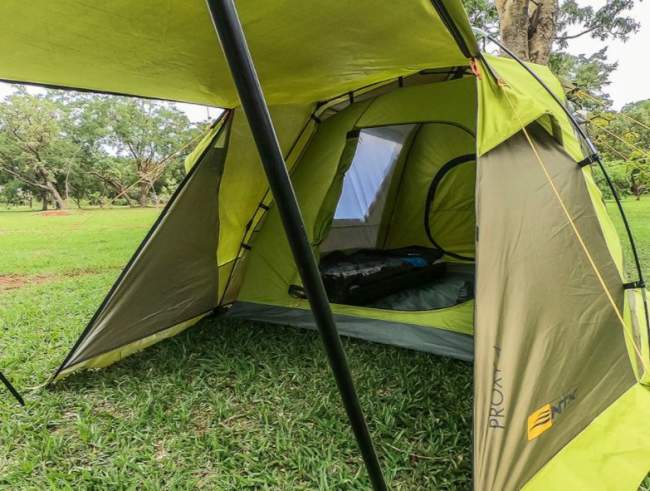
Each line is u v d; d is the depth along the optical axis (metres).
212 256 2.88
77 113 24.62
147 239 2.47
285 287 2.88
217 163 2.60
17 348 2.83
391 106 2.89
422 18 1.50
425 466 1.58
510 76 2.13
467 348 2.35
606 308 1.85
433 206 3.99
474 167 3.73
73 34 1.48
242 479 1.56
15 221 14.75
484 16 11.40
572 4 13.41
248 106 0.75
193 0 1.32
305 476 1.58
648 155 3.79
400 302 2.92
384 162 3.87
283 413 2.00
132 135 25.50
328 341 0.88
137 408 2.06
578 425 1.49
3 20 1.34
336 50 1.82
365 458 1.01
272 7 1.42
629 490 1.31
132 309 2.54
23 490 1.55
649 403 1.71
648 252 5.03
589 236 1.98
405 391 2.14
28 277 5.39
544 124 2.08
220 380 2.34
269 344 2.74
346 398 0.94
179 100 2.41
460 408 1.97
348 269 2.99
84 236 9.93
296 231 0.81
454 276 3.60
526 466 1.26
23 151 23.62
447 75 2.82
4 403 2.14
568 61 14.10
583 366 1.61
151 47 1.64
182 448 1.77
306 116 3.02
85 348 2.39
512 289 1.50
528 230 1.65
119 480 1.58
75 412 2.07
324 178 2.92
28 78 1.90
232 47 0.72
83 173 24.73
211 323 3.10
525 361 1.43
